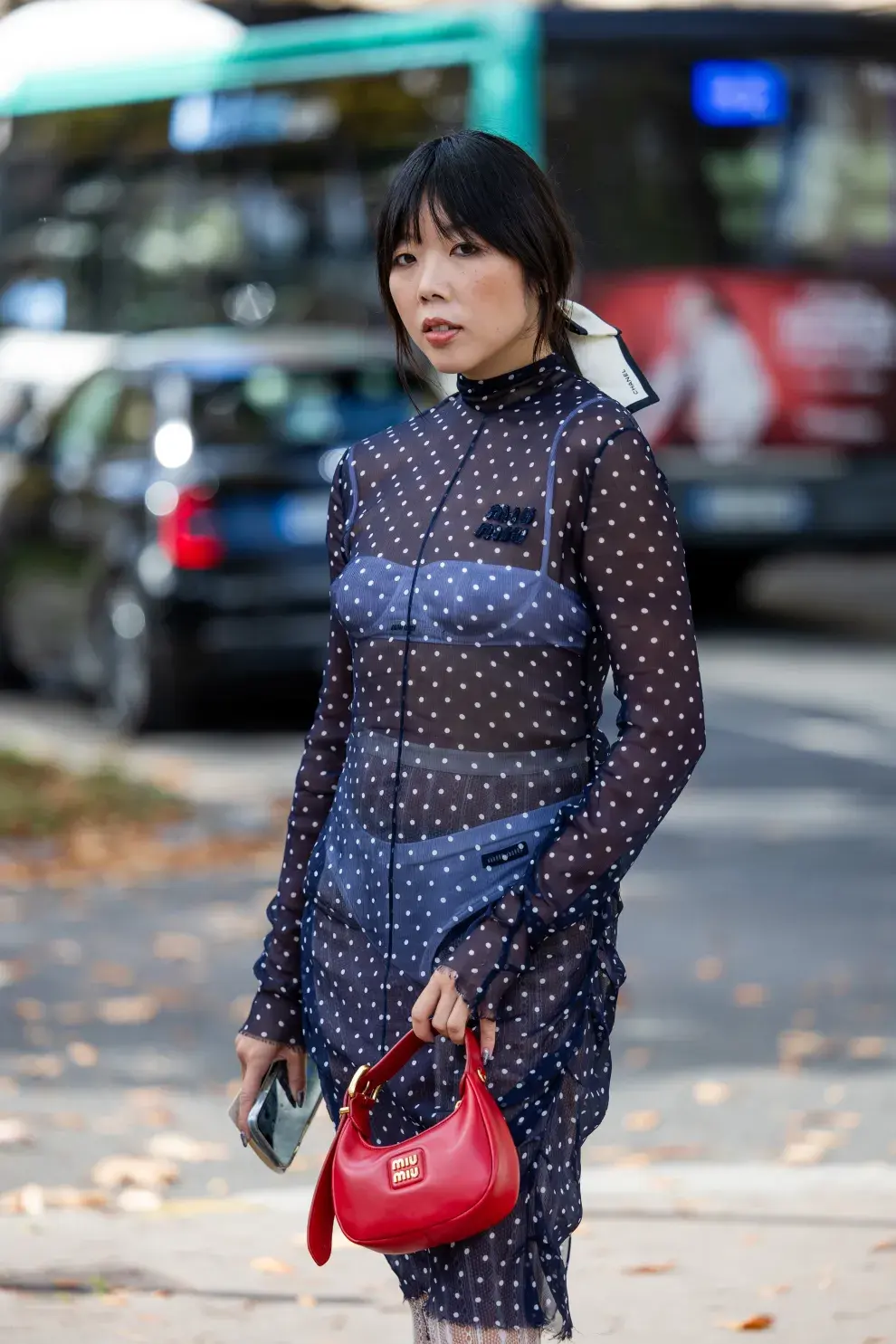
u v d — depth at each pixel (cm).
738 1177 975
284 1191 973
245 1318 782
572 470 537
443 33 2905
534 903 529
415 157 554
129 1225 905
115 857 1767
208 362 2391
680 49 2838
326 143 3117
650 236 2859
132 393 2441
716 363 2881
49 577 2530
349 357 2398
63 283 3391
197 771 2166
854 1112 1099
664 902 1589
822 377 2903
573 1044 548
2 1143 1046
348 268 3106
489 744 539
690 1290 810
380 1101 558
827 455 2912
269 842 1830
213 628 2297
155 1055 1217
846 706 2497
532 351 560
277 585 2308
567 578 538
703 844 1788
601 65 2830
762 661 2881
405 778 547
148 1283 822
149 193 3325
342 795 570
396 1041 552
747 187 2877
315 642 2320
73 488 2484
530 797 540
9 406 2659
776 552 3042
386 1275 834
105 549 2386
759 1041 1239
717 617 3341
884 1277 822
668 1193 945
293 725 2472
